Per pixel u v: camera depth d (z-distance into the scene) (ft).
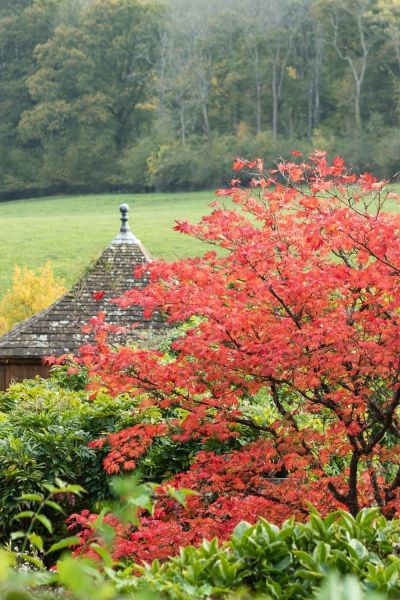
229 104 420.36
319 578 18.21
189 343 33.55
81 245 255.09
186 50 432.25
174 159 403.13
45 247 253.24
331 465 45.03
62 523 48.96
